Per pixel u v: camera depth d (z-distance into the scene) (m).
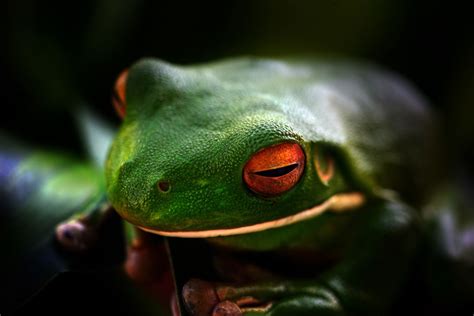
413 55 0.33
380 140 0.23
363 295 0.20
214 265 0.20
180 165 0.19
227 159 0.19
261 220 0.19
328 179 0.20
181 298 0.19
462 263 0.22
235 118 0.19
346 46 0.32
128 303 0.20
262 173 0.19
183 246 0.19
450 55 0.33
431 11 0.32
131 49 0.27
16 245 0.21
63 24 0.26
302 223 0.20
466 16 0.32
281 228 0.20
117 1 0.26
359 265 0.20
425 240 0.23
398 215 0.21
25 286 0.19
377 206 0.21
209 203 0.19
